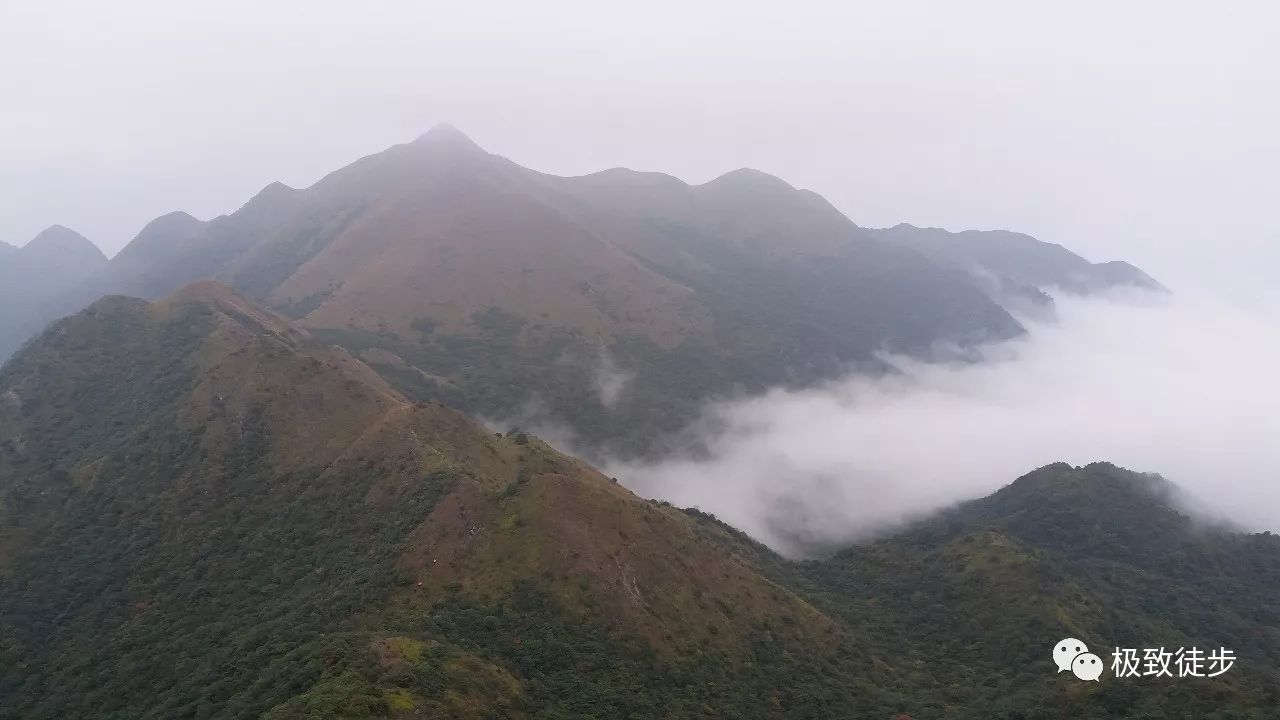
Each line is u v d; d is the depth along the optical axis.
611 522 79.75
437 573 71.25
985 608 97.56
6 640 73.75
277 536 82.38
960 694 78.25
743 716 65.62
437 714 49.72
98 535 86.75
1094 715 69.75
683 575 80.19
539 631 66.06
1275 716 63.97
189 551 82.56
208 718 53.78
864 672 81.00
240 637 66.75
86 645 72.88
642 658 67.75
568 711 58.34
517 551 73.06
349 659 54.41
